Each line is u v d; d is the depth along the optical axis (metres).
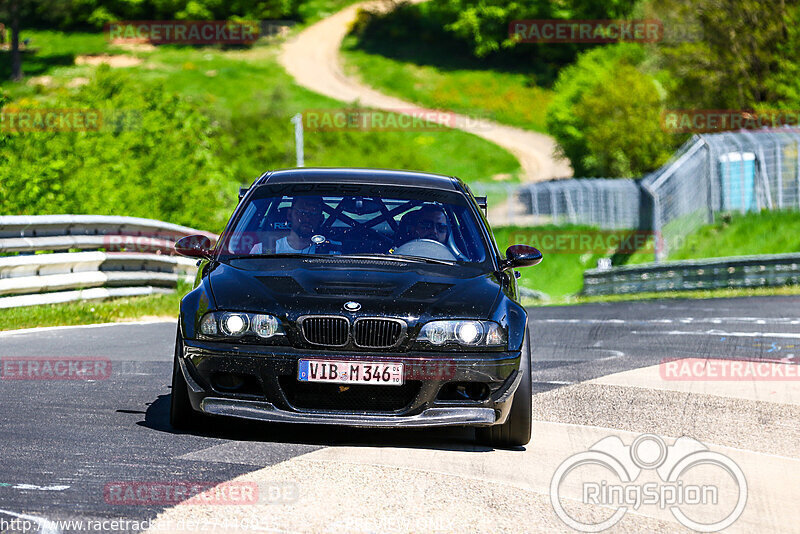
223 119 173.38
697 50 118.12
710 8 117.12
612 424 15.02
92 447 12.16
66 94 59.88
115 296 34.22
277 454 12.23
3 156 48.16
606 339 28.09
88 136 56.06
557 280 91.56
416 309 12.87
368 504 10.22
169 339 24.84
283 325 12.66
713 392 18.16
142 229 36.44
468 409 12.82
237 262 14.25
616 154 136.62
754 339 27.42
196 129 69.62
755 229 84.69
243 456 12.04
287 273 13.64
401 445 13.18
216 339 12.74
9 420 13.61
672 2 121.94
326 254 14.45
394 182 16.12
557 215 104.38
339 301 12.84
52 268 30.77
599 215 100.44
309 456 12.19
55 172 48.44
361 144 177.62
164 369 19.25
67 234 31.81
